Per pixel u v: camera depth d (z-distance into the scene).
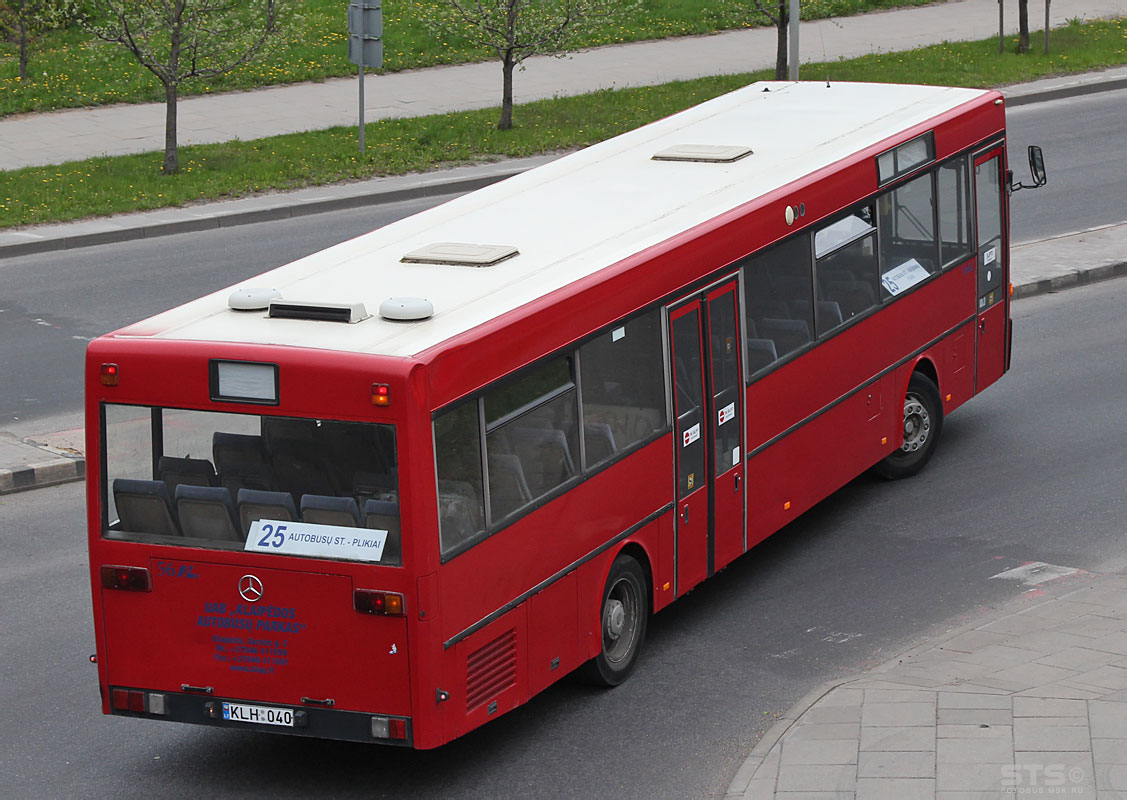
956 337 15.03
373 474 8.55
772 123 14.50
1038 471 14.63
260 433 8.77
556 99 33.72
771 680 10.66
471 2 36.84
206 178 27.33
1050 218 24.34
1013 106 32.88
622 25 41.88
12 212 25.00
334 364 8.49
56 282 21.84
